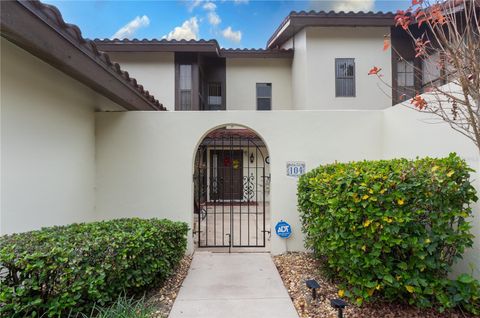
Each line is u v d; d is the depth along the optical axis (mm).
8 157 3195
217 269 4621
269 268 4660
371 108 9367
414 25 8766
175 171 5344
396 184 3049
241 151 11023
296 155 5402
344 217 3223
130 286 3277
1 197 3100
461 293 3061
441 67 3010
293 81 10922
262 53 10875
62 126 4234
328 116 5449
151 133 5355
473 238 3209
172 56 10117
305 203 4449
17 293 2604
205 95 11172
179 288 3941
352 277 3330
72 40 3303
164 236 3906
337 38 9484
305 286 3922
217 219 8766
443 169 3064
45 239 2984
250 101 11234
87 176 5004
